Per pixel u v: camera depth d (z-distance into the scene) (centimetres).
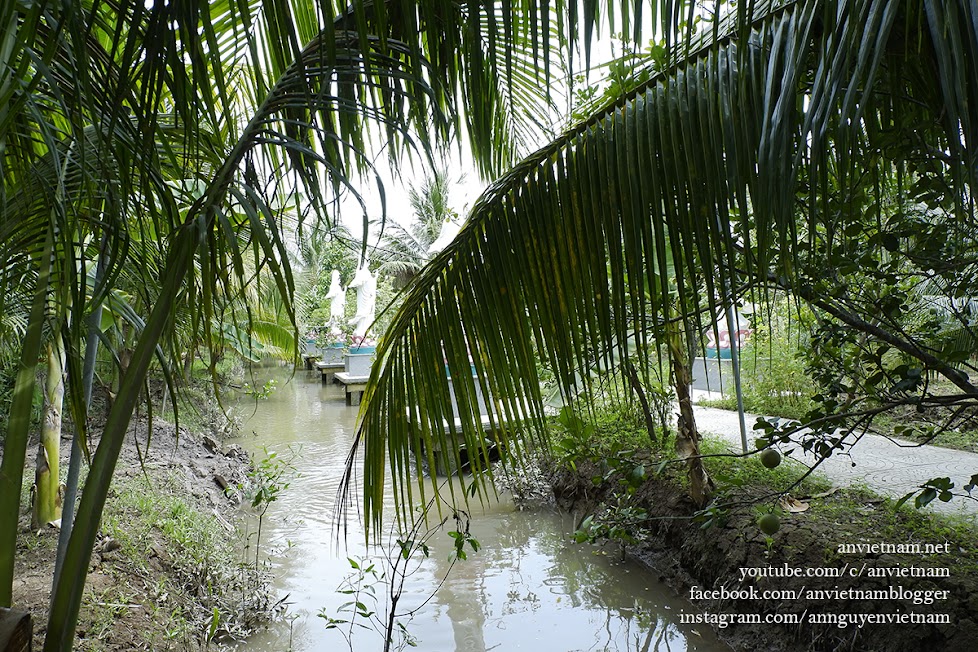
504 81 231
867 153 186
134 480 630
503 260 184
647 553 565
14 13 134
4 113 157
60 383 521
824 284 236
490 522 695
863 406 335
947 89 117
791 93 138
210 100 126
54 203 154
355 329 1841
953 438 648
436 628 467
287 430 1355
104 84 146
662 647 437
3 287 203
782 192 139
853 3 125
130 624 374
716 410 923
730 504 246
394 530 671
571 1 117
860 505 475
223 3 192
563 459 265
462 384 191
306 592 529
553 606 503
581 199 174
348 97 144
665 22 126
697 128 159
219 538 602
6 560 180
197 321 155
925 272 234
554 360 181
